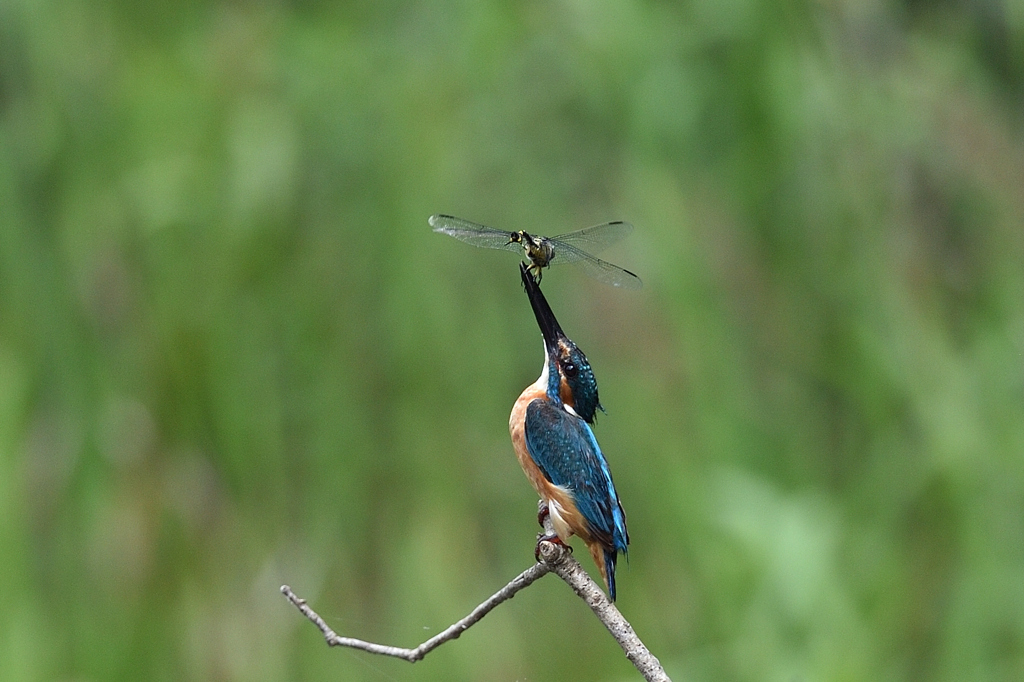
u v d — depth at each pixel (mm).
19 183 6148
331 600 6090
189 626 6078
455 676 6066
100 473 6105
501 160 6168
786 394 6160
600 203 6176
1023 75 6305
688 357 6125
